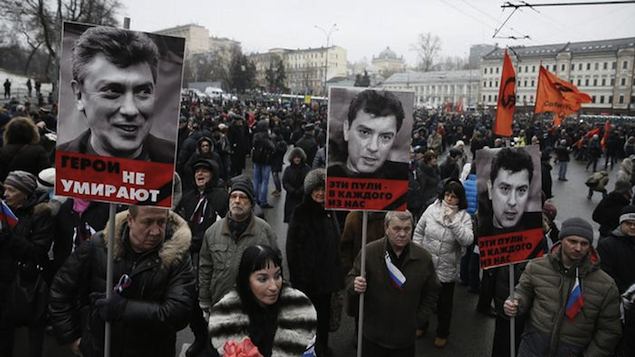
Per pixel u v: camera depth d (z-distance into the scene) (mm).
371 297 3785
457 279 7336
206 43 142375
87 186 2707
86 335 2795
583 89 89750
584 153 27422
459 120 44750
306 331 2662
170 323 2682
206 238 4062
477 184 3748
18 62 78375
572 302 3445
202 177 5145
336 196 3652
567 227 3432
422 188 8523
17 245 3688
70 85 2619
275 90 88438
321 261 4383
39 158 5848
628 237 4312
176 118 2715
